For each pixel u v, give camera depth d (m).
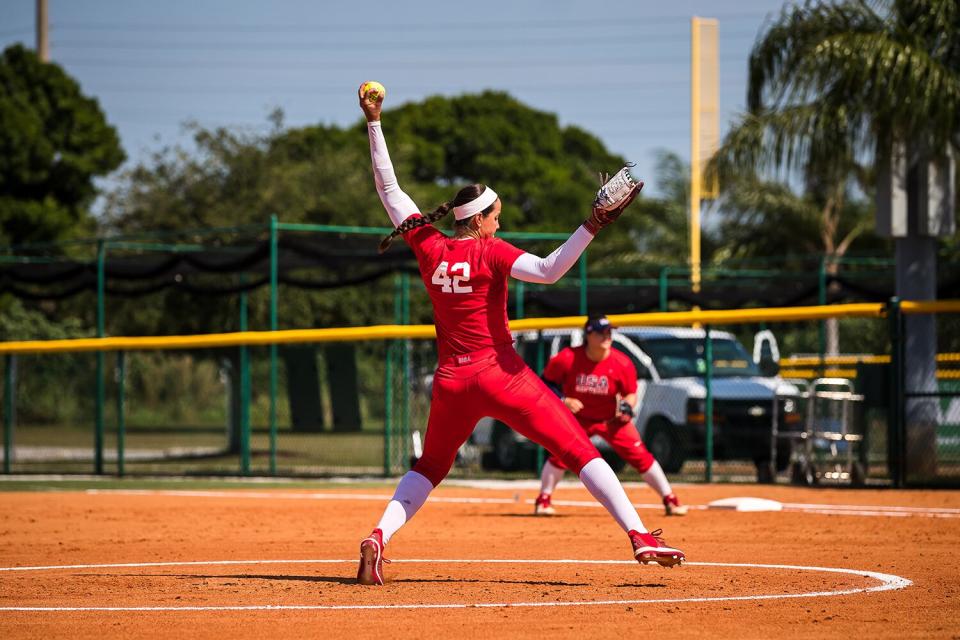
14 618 19.98
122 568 27.50
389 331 60.69
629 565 27.33
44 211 127.06
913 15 59.12
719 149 61.81
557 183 182.75
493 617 19.84
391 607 20.91
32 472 71.81
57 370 91.31
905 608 20.64
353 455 79.00
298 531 36.84
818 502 46.28
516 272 22.17
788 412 62.41
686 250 121.38
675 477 61.88
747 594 22.44
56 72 135.88
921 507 43.72
